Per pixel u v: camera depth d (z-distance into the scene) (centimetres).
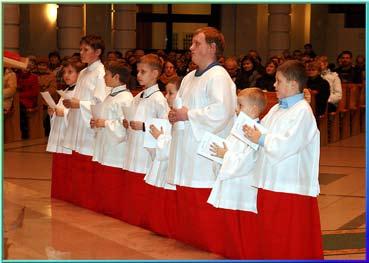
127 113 589
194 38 498
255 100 457
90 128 661
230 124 495
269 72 1013
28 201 696
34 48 1639
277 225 436
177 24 1858
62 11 1396
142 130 575
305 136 425
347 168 931
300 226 434
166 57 1242
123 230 580
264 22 1812
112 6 1547
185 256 491
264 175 439
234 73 1009
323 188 784
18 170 881
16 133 1198
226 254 487
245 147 456
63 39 1401
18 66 474
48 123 1295
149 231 575
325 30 1998
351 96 1292
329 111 1195
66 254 498
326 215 646
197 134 485
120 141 613
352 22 2025
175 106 499
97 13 1634
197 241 507
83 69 688
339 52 2028
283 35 1656
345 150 1120
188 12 1853
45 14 1642
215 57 500
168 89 547
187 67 1127
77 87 675
